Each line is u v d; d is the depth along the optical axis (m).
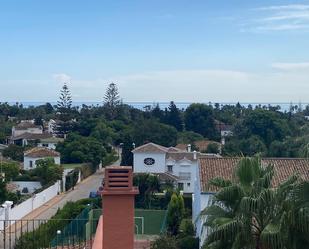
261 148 77.69
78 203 44.94
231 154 76.44
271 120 90.94
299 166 31.84
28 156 72.00
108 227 9.90
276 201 15.52
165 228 37.47
